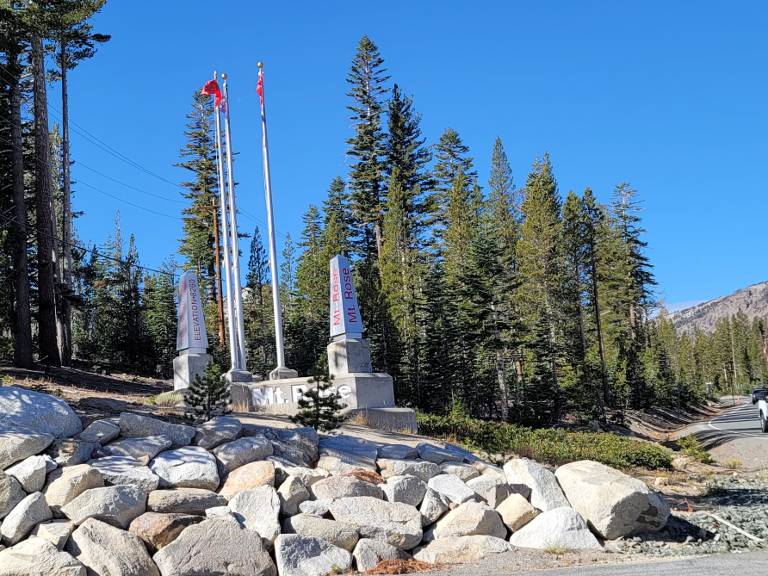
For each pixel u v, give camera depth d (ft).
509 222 192.65
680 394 253.85
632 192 262.06
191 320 76.07
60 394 63.52
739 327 444.14
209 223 189.98
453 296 134.31
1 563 28.76
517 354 152.25
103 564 29.25
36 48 103.71
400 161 185.88
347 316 68.08
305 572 31.14
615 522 36.14
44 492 33.19
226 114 91.35
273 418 57.98
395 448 44.88
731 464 77.36
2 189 110.11
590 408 140.87
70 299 116.26
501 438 70.03
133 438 39.11
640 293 258.37
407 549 34.53
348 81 192.54
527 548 35.09
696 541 36.22
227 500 35.32
